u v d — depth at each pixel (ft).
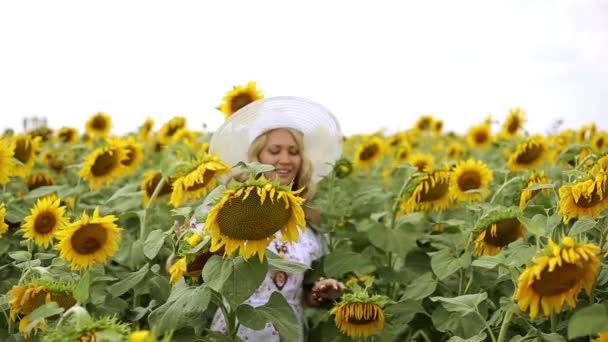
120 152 21.26
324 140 19.13
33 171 24.48
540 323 13.65
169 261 14.19
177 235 14.51
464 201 18.86
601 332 10.52
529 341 12.42
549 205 17.47
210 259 12.36
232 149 18.03
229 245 11.94
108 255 13.92
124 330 9.21
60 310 10.50
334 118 19.04
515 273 11.97
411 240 17.95
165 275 17.17
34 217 15.56
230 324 13.44
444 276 15.05
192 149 29.43
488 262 12.14
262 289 16.14
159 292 15.31
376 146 29.37
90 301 14.38
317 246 17.78
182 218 17.72
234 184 11.51
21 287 11.98
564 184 14.24
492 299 16.70
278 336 15.97
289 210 11.75
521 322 13.85
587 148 19.38
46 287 11.89
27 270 13.57
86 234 13.65
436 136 46.91
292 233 11.84
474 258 16.40
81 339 9.08
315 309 20.12
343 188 27.53
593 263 10.15
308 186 18.34
